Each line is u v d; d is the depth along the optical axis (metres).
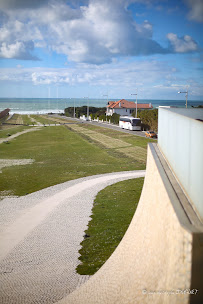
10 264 12.71
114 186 24.92
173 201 4.34
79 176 28.59
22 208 19.86
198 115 9.47
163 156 8.05
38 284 11.02
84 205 20.36
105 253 13.44
